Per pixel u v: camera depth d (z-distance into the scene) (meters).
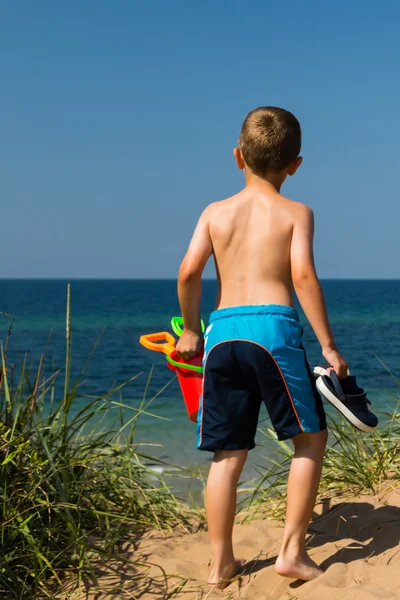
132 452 3.38
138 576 2.45
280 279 2.37
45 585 2.42
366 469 3.36
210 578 2.34
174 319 2.95
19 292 119.12
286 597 2.17
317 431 2.28
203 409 2.37
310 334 23.39
